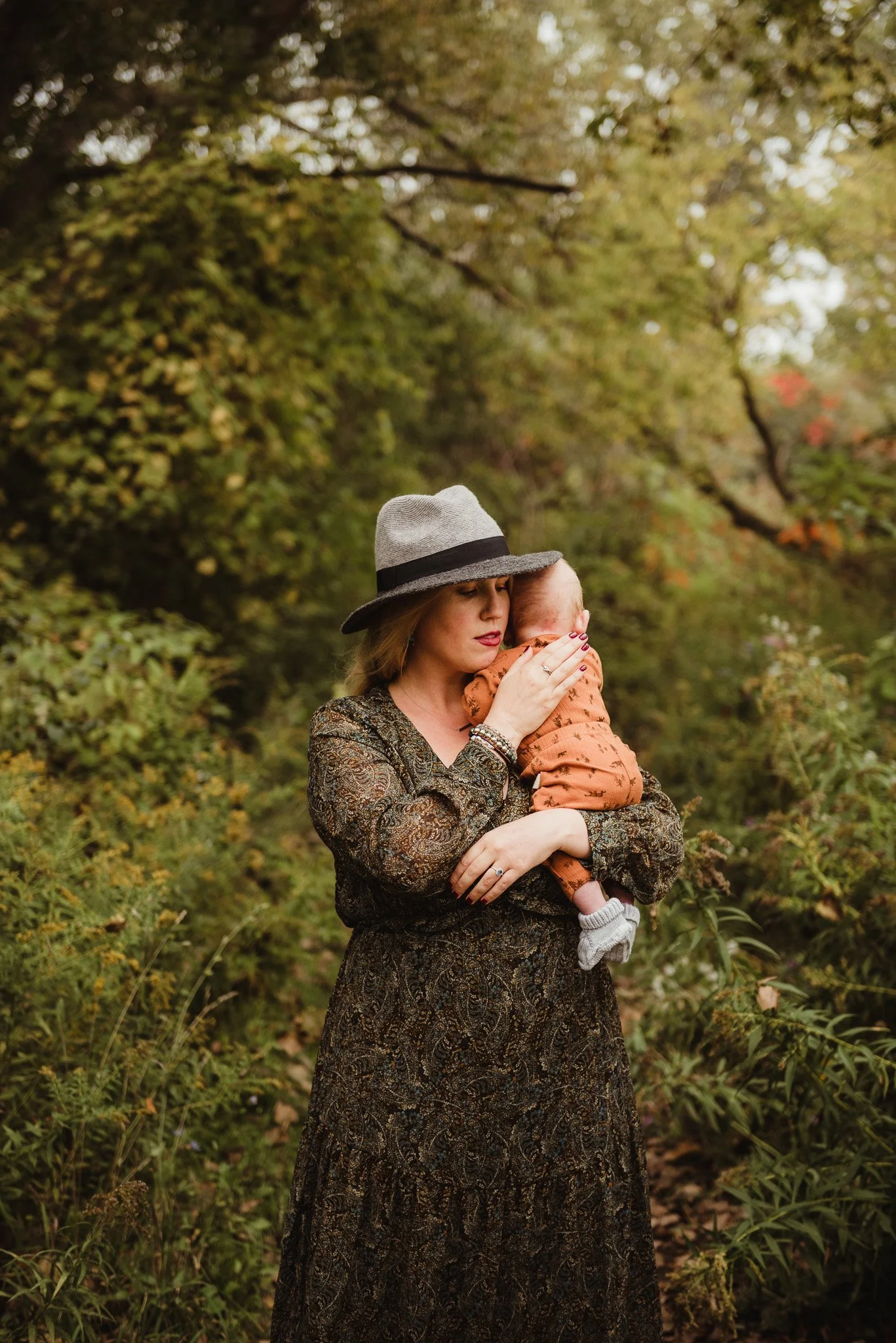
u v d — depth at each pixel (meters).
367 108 6.37
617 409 8.87
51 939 2.43
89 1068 2.41
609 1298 1.70
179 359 5.50
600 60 6.62
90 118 5.84
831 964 2.78
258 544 6.45
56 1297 2.03
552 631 1.89
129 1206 2.10
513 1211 1.66
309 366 6.30
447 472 10.73
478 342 9.33
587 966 1.67
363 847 1.61
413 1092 1.65
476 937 1.67
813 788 3.06
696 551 9.88
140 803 3.69
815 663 3.33
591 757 1.72
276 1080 2.89
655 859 1.74
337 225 6.11
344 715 1.79
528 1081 1.66
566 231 7.58
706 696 6.33
